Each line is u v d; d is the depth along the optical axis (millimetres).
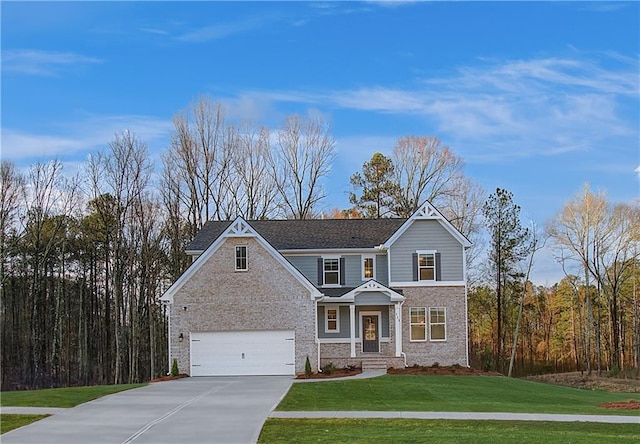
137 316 55750
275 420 21359
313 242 42781
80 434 19609
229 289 36938
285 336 36625
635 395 35031
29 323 53812
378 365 38688
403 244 40656
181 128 56688
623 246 64188
